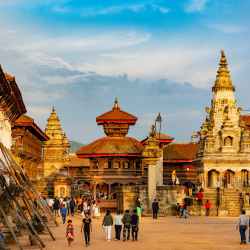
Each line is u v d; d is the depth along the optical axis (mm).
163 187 83938
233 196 86312
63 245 44344
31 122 87812
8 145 64500
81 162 144625
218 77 129375
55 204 77125
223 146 120812
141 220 73562
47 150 140000
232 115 124750
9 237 42562
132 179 111562
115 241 47594
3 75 47875
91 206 76875
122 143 114625
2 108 57062
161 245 44531
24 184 49656
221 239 49344
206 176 120312
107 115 118312
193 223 68688
